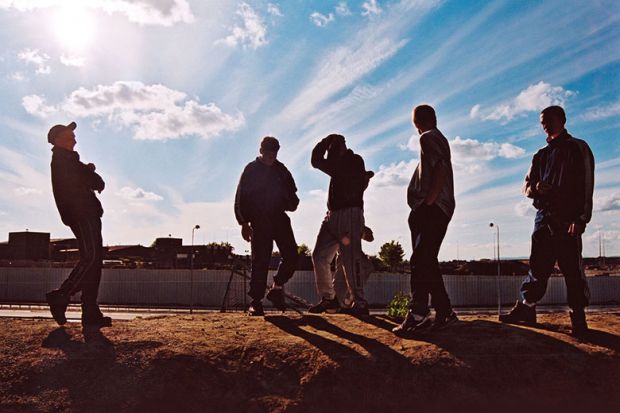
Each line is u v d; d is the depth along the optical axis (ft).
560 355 14.06
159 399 12.59
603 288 180.75
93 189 16.69
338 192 19.95
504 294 173.47
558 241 15.56
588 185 15.37
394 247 192.75
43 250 223.71
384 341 14.96
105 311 131.03
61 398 12.42
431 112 16.22
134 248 247.91
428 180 15.38
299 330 16.12
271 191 19.99
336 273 20.45
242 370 13.64
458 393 12.87
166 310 138.82
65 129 16.26
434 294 15.71
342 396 12.85
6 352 13.75
